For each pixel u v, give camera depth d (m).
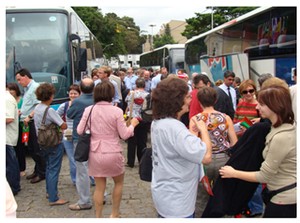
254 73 10.08
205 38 14.84
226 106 5.41
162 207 2.76
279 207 2.65
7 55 8.73
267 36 9.28
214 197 3.15
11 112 5.37
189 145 2.61
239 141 3.17
